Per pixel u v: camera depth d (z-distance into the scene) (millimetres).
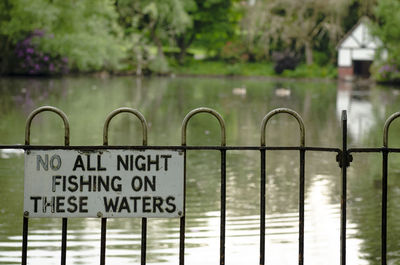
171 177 5559
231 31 87125
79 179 5520
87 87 44500
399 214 11031
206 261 8625
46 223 10188
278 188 13070
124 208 5543
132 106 31250
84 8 57469
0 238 9383
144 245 5758
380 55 59969
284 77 73000
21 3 53219
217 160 16250
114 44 63469
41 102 31547
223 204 5883
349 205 11680
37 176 5512
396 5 58406
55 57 56938
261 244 5965
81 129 21641
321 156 17094
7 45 55562
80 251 8906
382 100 38312
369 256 8953
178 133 21422
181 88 47688
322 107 33094
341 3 70188
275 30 73000
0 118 24375
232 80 64438
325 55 75062
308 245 9352
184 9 82125
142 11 73562
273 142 20047
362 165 15680
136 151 5535
